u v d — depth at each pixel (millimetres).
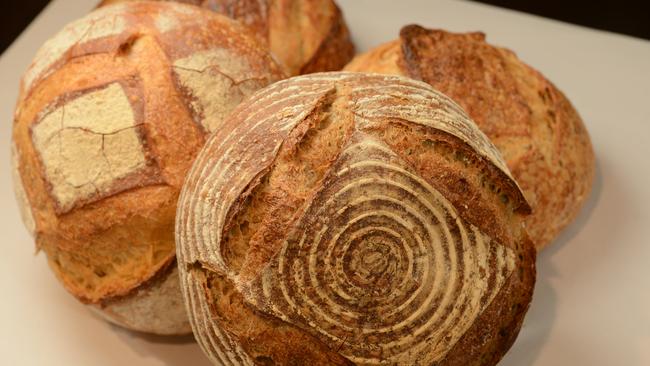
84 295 643
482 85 685
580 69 859
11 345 688
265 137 552
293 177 539
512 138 676
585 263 717
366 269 532
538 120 697
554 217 694
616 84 842
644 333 671
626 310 686
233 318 546
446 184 542
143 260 626
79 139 614
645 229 734
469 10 925
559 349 668
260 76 661
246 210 545
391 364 546
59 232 628
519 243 575
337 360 542
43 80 646
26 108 651
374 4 937
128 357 681
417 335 545
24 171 647
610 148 790
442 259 542
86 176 613
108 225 615
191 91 628
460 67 688
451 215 542
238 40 670
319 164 541
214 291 554
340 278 531
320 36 805
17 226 769
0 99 851
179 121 620
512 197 570
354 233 530
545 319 685
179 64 632
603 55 870
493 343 576
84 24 668
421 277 540
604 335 673
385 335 542
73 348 687
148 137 612
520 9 999
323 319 537
